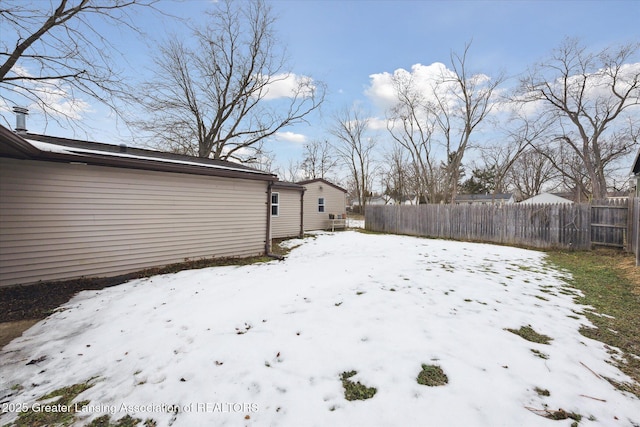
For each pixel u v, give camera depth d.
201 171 6.14
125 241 5.34
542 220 8.55
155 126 11.52
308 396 1.83
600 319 3.11
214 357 2.32
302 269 5.58
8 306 3.64
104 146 6.45
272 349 2.43
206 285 4.52
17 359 2.42
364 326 2.84
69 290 4.31
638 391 1.88
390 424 1.58
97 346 2.62
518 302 3.59
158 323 3.07
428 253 7.53
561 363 2.19
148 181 5.62
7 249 4.25
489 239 9.85
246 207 7.35
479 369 2.08
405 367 2.12
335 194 16.39
